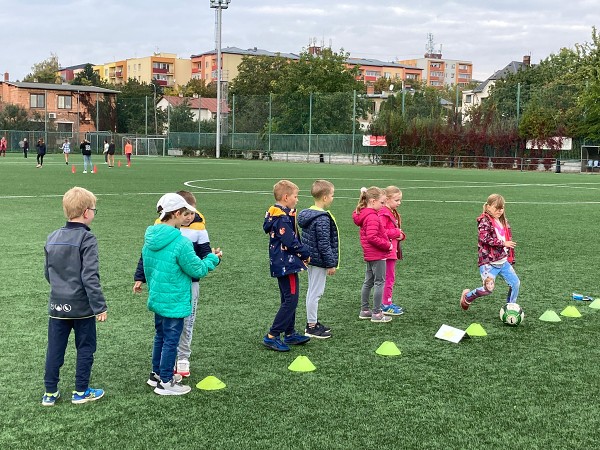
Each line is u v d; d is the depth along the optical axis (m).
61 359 4.31
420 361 5.26
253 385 4.69
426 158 49.50
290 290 5.52
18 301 7.00
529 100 49.12
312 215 5.86
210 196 19.78
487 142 46.84
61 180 25.53
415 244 11.18
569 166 43.59
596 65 54.62
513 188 25.94
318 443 3.75
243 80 92.12
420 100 57.22
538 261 9.80
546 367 5.14
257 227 12.96
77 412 4.20
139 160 51.00
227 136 61.44
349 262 9.58
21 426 3.98
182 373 4.86
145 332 5.97
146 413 4.18
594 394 4.57
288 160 56.94
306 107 57.78
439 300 7.39
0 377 4.81
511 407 4.32
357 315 6.73
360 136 52.72
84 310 4.21
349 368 5.07
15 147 66.19
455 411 4.23
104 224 13.01
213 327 6.17
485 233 6.62
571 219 15.23
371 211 6.35
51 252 4.21
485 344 5.76
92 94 77.44
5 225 12.66
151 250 4.53
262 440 3.78
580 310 7.02
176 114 69.44
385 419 4.10
